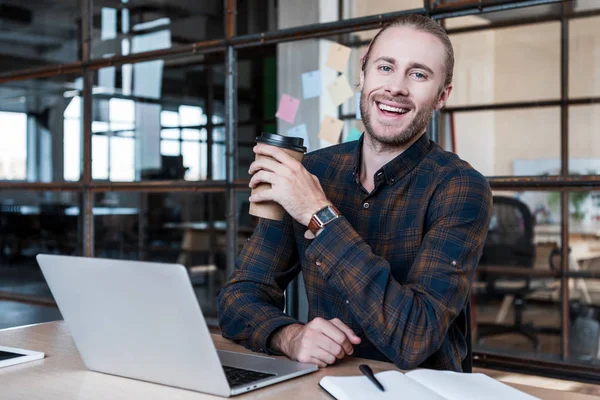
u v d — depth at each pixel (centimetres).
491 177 200
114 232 403
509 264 437
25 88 427
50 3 465
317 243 107
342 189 129
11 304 345
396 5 216
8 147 439
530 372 196
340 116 247
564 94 527
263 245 129
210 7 392
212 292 443
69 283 93
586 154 525
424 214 119
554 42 523
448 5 201
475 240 113
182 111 410
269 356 109
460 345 117
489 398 80
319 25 229
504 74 550
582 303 404
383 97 119
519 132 555
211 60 262
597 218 428
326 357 101
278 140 108
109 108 337
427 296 105
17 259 514
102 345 94
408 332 101
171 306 83
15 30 470
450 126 509
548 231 434
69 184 307
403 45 119
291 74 256
